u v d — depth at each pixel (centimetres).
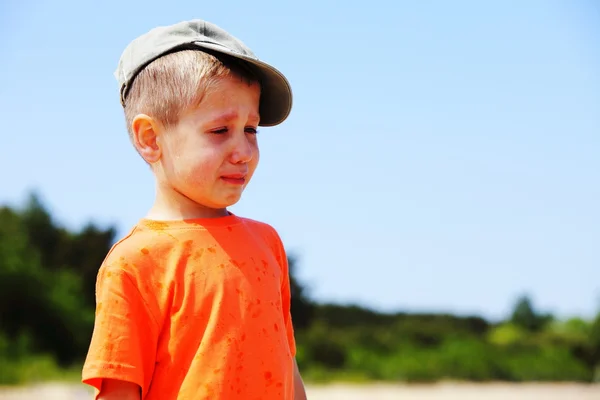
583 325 3816
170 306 269
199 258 276
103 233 3000
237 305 274
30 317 2448
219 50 281
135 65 292
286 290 323
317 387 2402
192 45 286
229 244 285
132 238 280
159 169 289
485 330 3688
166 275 271
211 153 277
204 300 270
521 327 3884
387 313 3588
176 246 276
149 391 267
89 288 2875
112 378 260
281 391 279
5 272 2450
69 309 2553
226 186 282
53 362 2325
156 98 284
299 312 3131
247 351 272
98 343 264
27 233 2864
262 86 305
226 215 301
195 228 281
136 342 264
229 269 279
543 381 2875
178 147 281
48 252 2894
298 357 2788
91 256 2936
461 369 2836
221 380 263
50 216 2964
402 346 3069
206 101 277
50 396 1752
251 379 271
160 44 289
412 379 2708
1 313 2414
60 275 2725
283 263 320
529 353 3112
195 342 267
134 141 293
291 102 309
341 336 3105
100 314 267
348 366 2816
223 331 269
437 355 2934
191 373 263
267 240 312
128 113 296
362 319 3506
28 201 2947
